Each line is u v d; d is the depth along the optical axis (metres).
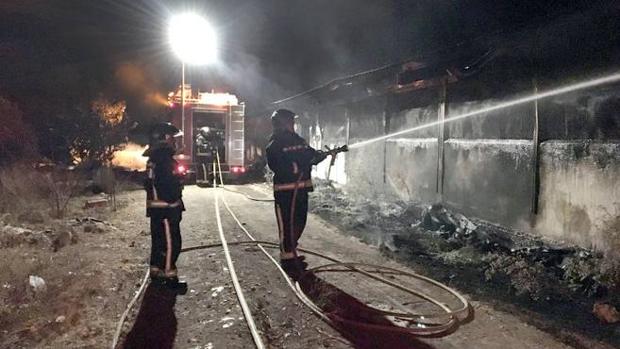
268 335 4.08
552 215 6.04
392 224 8.66
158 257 5.29
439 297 5.07
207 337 4.01
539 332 4.15
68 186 11.31
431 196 8.88
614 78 5.15
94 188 13.06
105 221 8.87
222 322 4.33
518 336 4.07
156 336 4.02
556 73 5.94
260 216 10.02
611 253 5.09
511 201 6.77
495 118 7.16
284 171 6.15
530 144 6.40
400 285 5.41
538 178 6.26
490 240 6.88
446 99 8.38
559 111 5.95
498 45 6.20
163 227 5.19
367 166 11.64
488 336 4.08
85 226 7.97
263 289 5.24
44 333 3.96
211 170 17.58
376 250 7.08
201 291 5.15
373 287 5.39
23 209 8.91
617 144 5.11
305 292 5.18
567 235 5.80
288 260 6.17
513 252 6.18
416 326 4.28
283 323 4.34
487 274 5.57
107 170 13.66
